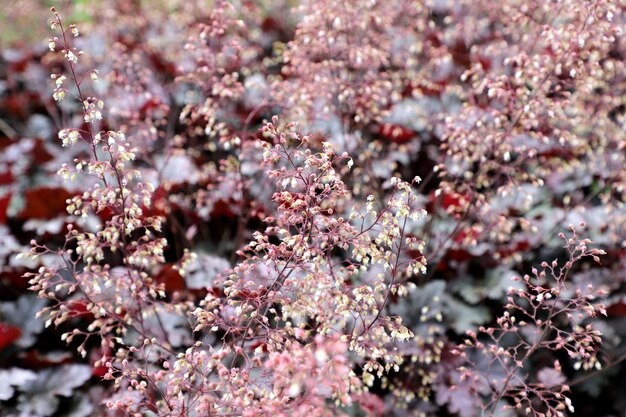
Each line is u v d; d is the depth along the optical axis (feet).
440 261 14.07
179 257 14.57
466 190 13.85
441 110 17.51
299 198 8.52
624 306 12.83
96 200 9.43
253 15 19.35
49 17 25.39
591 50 12.84
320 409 6.58
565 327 13.07
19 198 17.29
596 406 12.92
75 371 12.25
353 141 14.75
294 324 11.28
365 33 15.16
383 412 11.49
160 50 20.98
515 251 14.23
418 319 13.01
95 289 9.11
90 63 19.63
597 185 16.66
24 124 22.16
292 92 13.76
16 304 13.57
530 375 12.30
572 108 13.89
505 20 15.60
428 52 17.52
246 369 8.11
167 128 18.31
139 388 8.02
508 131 11.75
